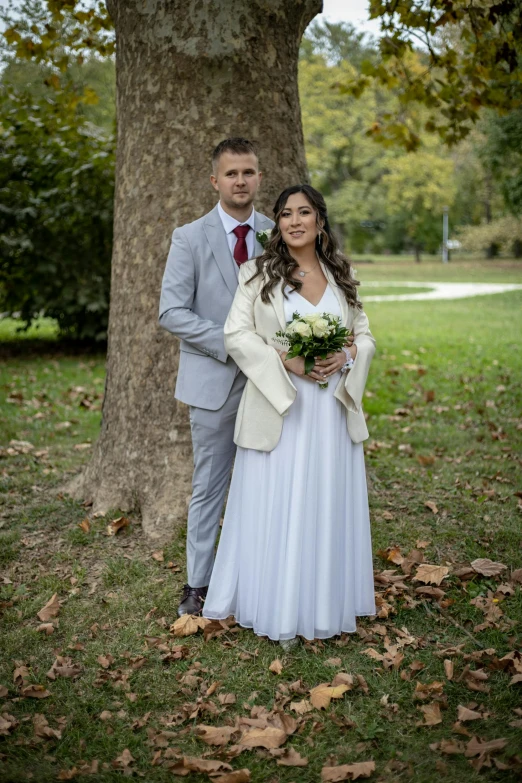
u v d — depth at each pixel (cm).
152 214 407
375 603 327
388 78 667
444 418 693
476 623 321
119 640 311
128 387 423
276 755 241
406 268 4034
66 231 987
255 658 296
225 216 318
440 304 1902
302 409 289
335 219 3988
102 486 434
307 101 3394
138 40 396
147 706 269
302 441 288
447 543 398
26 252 981
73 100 759
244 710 266
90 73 1086
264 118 403
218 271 317
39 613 327
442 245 5109
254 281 299
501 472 521
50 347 1138
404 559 372
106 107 1200
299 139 426
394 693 272
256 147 403
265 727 253
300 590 292
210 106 395
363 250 5978
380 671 285
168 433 413
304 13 412
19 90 995
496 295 2170
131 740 250
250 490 299
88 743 250
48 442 612
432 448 594
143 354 416
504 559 379
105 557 381
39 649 305
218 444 322
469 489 480
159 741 249
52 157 950
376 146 3625
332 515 291
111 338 436
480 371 905
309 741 248
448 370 924
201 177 401
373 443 596
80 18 619
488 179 3772
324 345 274
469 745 240
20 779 231
